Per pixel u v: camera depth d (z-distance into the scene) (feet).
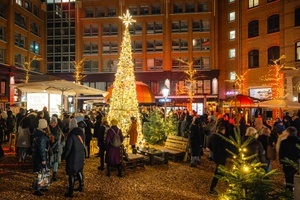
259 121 35.68
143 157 40.29
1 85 141.08
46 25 185.57
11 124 61.11
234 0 148.87
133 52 173.88
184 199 26.99
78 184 30.99
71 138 26.73
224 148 28.37
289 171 26.45
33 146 27.30
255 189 17.62
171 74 167.63
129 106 50.03
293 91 102.53
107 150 34.12
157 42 172.14
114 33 176.45
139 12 173.58
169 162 44.68
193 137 41.73
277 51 116.47
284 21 107.14
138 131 50.65
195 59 167.53
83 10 178.40
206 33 165.89
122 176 35.04
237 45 145.07
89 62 177.99
